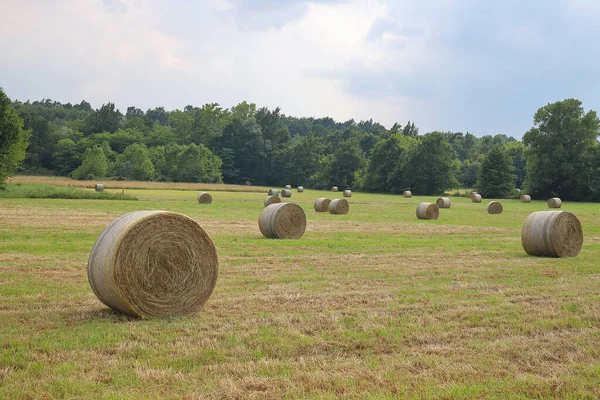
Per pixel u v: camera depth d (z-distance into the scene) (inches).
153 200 2015.3
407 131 6107.3
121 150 5334.6
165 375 265.6
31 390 245.3
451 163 4094.5
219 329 347.9
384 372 274.1
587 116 3336.6
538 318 379.6
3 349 298.2
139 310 374.6
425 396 246.5
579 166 3297.2
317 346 313.4
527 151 3489.2
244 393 248.2
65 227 955.3
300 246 770.8
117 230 378.6
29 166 4626.0
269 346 312.2
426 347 316.5
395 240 884.0
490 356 301.3
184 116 5777.6
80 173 4210.1
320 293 455.2
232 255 674.2
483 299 438.3
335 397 244.8
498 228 1150.3
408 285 495.5
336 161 4692.4
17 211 1290.6
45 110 7258.9
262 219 895.1
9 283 472.1
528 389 256.7
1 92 2132.1
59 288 455.5
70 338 321.1
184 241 394.9
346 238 910.4
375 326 353.1
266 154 5295.3
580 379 268.2
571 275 559.2
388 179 4136.3
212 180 4729.3
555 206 2287.2
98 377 263.0
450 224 1249.4
